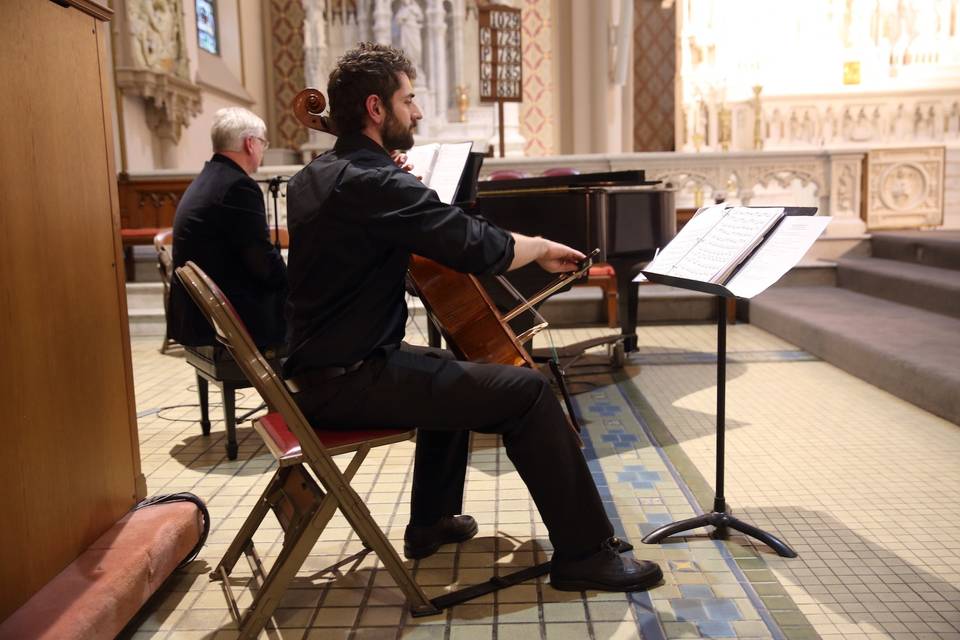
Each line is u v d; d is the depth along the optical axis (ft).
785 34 32.91
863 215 26.48
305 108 8.01
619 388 15.83
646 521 9.46
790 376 16.48
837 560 8.36
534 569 8.12
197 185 12.00
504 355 8.32
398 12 38.37
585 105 41.75
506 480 11.02
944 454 11.57
